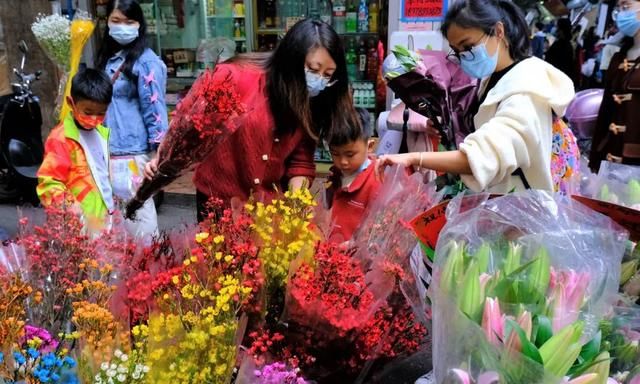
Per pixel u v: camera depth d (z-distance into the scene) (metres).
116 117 3.20
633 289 1.26
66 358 1.00
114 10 3.17
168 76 6.08
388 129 2.98
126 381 1.00
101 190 2.36
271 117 1.85
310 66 1.76
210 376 1.06
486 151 1.59
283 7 5.79
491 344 0.93
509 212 1.26
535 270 1.08
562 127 1.91
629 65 3.39
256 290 1.23
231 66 1.92
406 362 1.58
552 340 0.91
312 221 1.50
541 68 1.71
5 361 1.00
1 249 1.29
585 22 6.61
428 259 1.37
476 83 2.21
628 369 1.01
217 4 5.89
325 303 1.22
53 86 4.94
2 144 4.30
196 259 1.18
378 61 5.29
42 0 4.84
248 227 1.31
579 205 1.30
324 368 1.33
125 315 1.20
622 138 3.42
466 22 1.75
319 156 5.41
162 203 4.99
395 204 1.59
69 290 1.17
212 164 1.94
